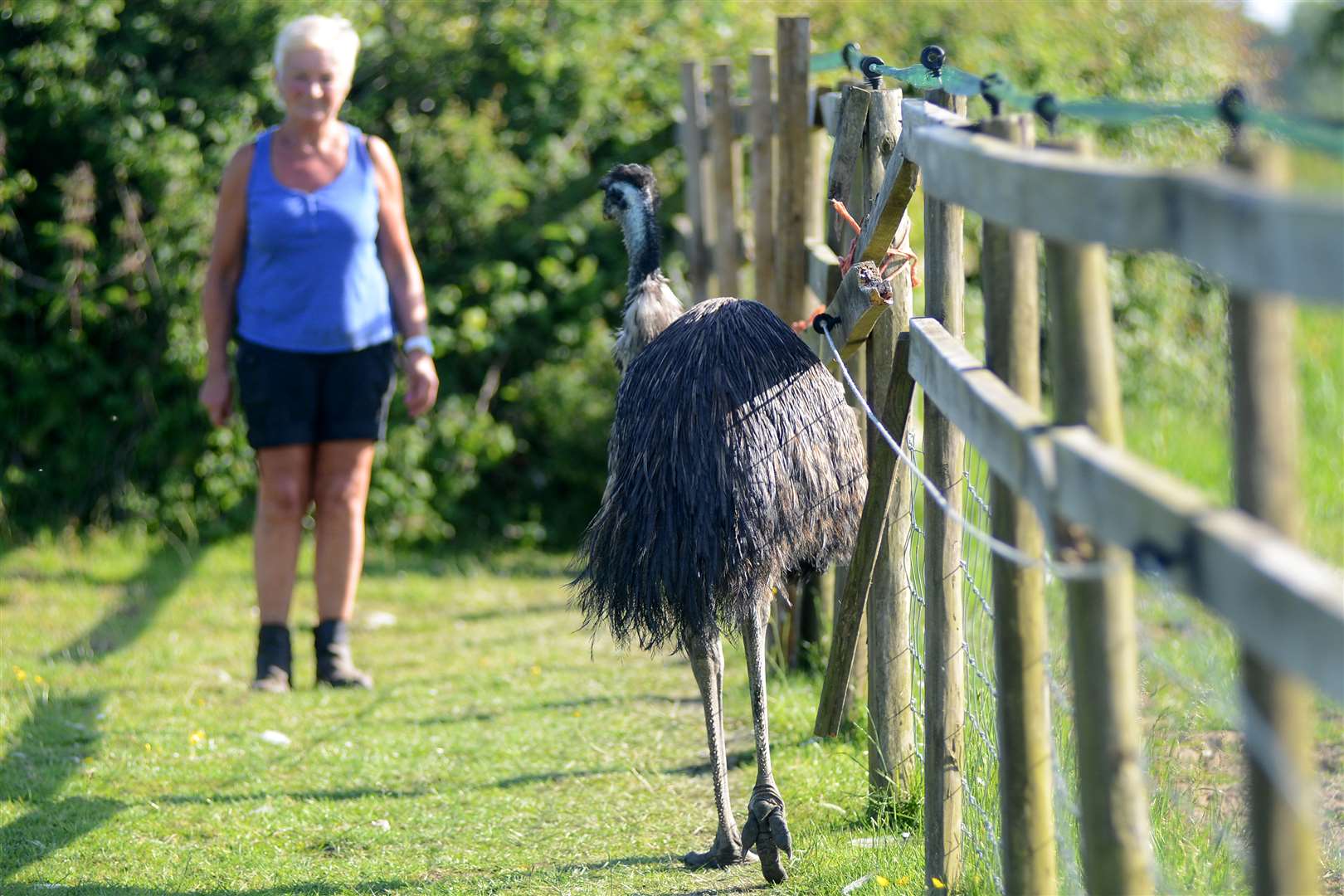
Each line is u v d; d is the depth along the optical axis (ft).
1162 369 73.15
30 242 64.28
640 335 34.24
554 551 66.08
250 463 63.26
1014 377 19.02
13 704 42.19
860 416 34.37
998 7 72.38
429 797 34.83
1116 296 72.08
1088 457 14.12
